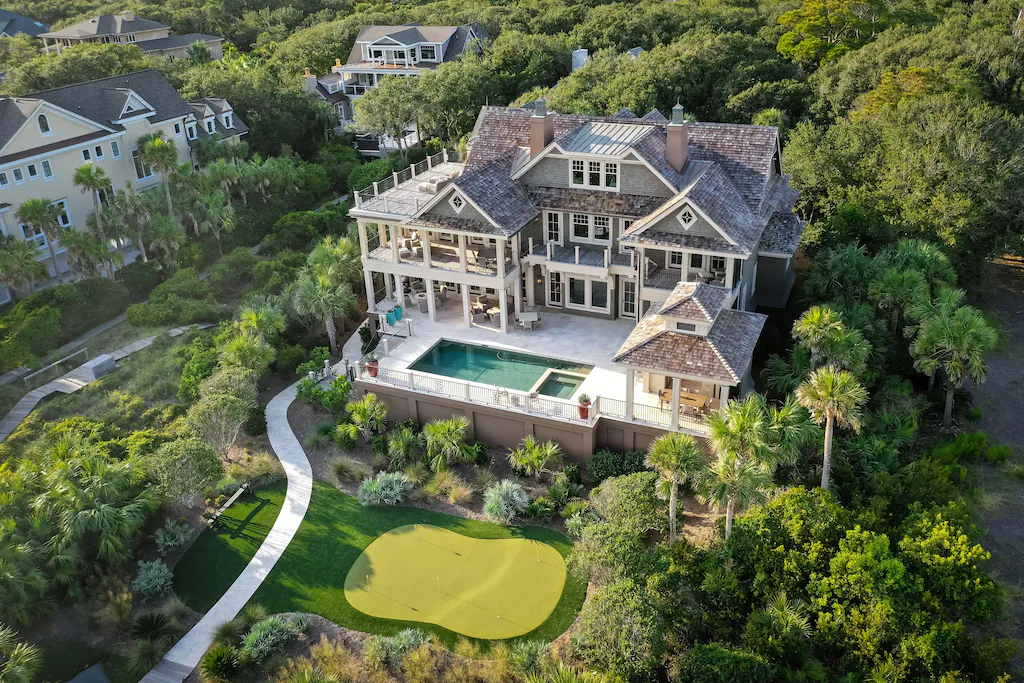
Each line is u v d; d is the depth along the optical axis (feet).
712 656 73.15
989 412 114.42
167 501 102.06
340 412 118.21
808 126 171.83
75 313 143.54
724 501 79.10
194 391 116.88
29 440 111.14
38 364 130.41
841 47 249.96
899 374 114.11
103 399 120.26
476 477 106.32
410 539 96.94
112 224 157.17
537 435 106.93
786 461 84.99
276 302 139.33
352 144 253.24
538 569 91.56
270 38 377.91
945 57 203.41
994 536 91.97
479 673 78.54
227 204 183.93
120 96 187.93
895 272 110.83
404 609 87.15
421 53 308.81
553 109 206.80
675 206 108.47
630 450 104.42
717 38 243.81
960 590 75.46
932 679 69.26
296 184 206.28
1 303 149.89
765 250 120.67
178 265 161.79
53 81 230.89
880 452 95.25
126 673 81.00
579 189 124.06
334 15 419.54
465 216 121.29
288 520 100.42
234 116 225.15
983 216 138.00
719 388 103.60
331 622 86.02
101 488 91.15
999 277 154.20
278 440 115.34
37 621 86.53
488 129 139.13
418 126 231.91
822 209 151.12
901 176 142.51
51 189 170.19
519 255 128.67
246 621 85.35
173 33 373.61
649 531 92.94
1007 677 68.69
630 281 124.67
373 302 133.80
